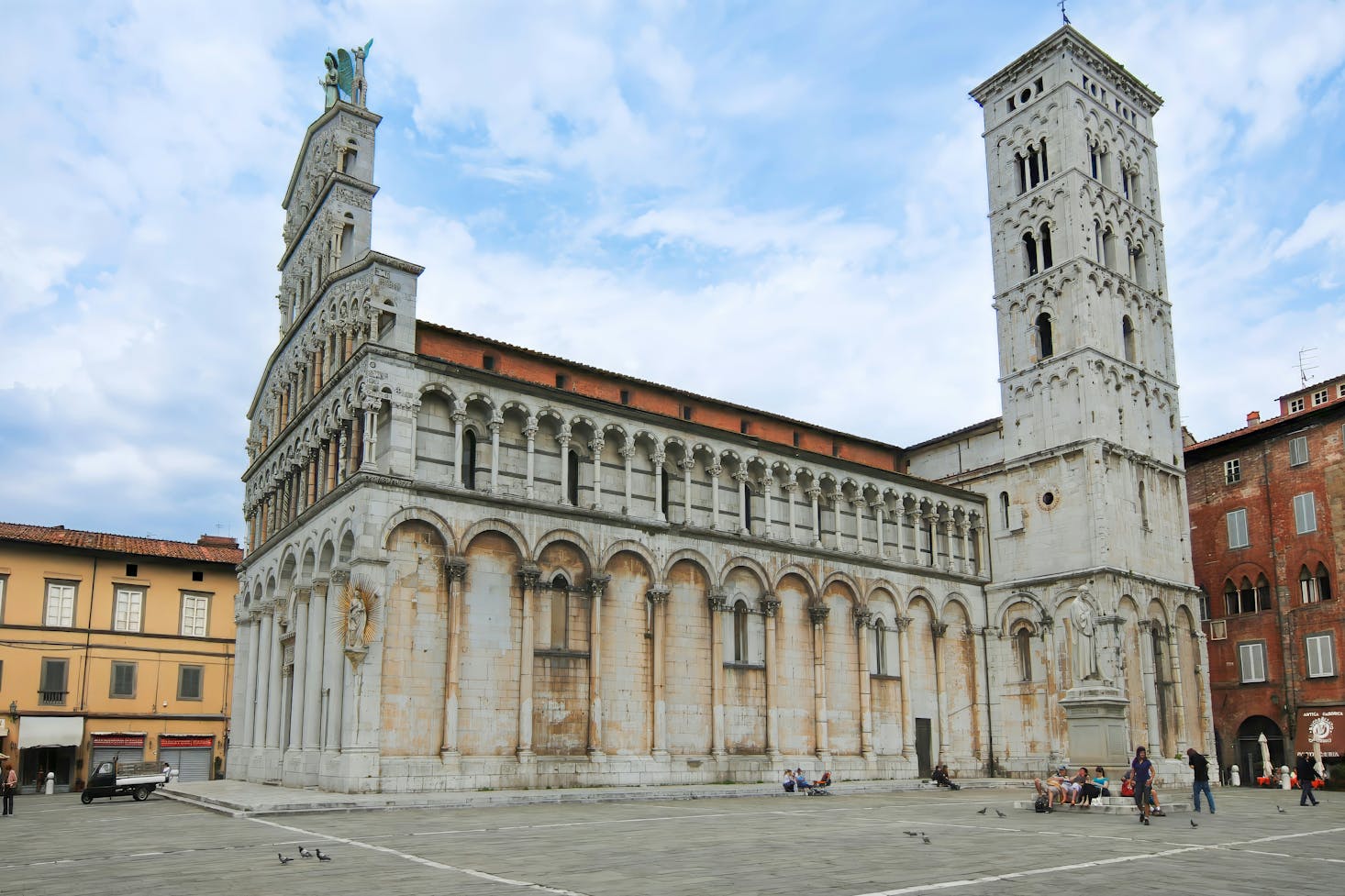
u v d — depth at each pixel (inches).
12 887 826.2
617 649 2059.5
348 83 2448.3
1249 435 2928.2
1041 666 2637.8
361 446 1902.1
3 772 2063.2
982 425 2906.0
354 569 1764.3
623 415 2186.3
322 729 1903.3
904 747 2508.6
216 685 3095.5
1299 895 784.3
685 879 840.9
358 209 2303.2
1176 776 2491.4
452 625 1827.0
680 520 2262.6
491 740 1846.7
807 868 904.9
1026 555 2728.8
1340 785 2417.6
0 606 2792.8
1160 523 2751.0
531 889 784.3
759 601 2322.8
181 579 3095.5
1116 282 2829.7
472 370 1956.2
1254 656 2869.1
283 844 1107.3
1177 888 814.5
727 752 2190.0
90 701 2876.5
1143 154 3102.9
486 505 1919.3
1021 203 2920.8
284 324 2662.4
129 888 808.3
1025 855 1023.0
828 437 2871.6
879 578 2566.4
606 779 1961.1
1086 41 2915.8
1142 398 2810.0
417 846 1078.4
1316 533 2746.1
